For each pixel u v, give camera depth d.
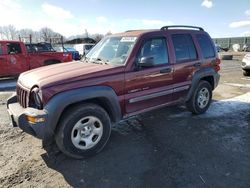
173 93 4.47
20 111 3.30
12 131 4.40
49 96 3.04
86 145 3.38
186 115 5.22
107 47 4.32
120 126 4.63
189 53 4.74
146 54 3.95
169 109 5.62
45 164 3.28
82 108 3.27
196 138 4.06
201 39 5.08
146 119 5.00
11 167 3.20
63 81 3.15
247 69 11.04
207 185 2.79
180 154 3.52
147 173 3.04
